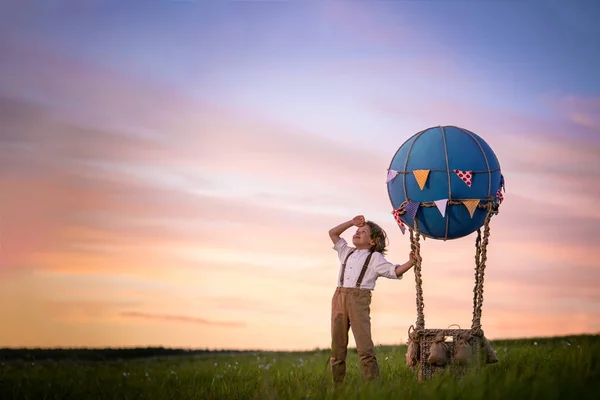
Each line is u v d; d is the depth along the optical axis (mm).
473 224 6641
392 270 6531
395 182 6750
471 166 6492
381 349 10492
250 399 6789
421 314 6672
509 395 4684
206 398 7273
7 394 7715
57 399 7562
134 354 12727
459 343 6422
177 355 12922
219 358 12055
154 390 7844
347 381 6309
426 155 6551
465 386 5031
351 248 6777
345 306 6516
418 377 6410
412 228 6695
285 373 8266
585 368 5504
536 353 7195
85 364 10789
